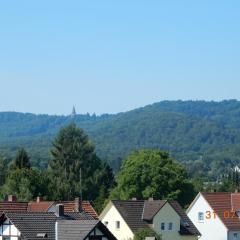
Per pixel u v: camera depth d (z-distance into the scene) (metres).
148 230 148.12
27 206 155.25
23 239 109.31
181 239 165.88
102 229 106.69
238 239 183.62
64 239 106.94
